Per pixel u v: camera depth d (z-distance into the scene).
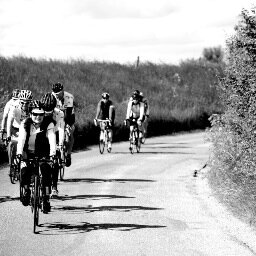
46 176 19.17
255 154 22.42
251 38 23.47
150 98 82.62
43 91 65.69
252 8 23.67
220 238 18.80
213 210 23.62
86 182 29.94
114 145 53.44
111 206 23.66
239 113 24.09
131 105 45.28
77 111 60.31
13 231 18.73
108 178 31.66
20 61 77.56
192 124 77.00
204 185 30.39
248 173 22.33
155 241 18.06
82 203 24.11
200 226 20.56
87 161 39.38
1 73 66.50
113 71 91.56
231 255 16.72
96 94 73.19
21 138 18.89
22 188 20.00
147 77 95.06
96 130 54.34
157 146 52.88
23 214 21.39
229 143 25.88
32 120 19.09
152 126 68.12
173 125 72.50
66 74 79.12
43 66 78.75
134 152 46.41
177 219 21.66
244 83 23.67
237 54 24.28
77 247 16.95
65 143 28.12
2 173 31.95
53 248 16.75
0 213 21.47
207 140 28.61
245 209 22.02
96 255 16.20
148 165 38.12
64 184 29.12
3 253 16.08
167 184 30.44
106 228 19.61
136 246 17.34
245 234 19.62
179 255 16.52
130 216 21.80
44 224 19.91
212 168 30.31
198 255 16.59
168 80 98.19
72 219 20.86
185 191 28.39
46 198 19.28
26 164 19.42
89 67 88.38
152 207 23.89
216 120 27.33
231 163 25.58
